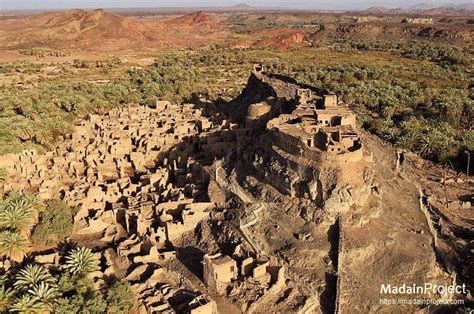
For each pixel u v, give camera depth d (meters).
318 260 62.19
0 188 83.56
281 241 65.44
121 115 122.19
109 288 57.53
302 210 67.25
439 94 155.00
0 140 97.88
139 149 101.06
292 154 71.19
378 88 162.75
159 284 61.81
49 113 125.38
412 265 62.34
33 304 52.19
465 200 91.12
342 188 65.25
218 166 83.25
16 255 65.12
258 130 93.06
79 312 52.91
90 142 106.75
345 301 58.16
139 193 83.06
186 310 55.25
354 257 61.91
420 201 79.06
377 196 70.56
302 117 80.94
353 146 70.19
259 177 75.19
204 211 74.00
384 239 64.81
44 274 58.09
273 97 103.94
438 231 76.06
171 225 70.56
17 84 179.00
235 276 60.53
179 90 164.12
